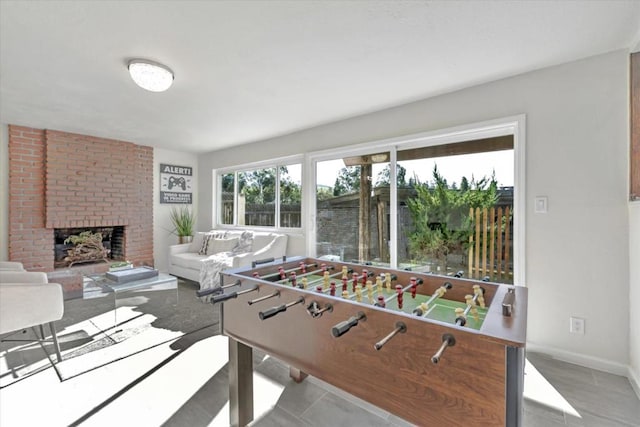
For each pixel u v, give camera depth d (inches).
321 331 47.6
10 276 97.9
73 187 161.8
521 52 78.3
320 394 70.7
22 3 57.8
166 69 84.7
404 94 106.0
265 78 92.7
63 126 148.3
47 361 85.1
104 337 101.1
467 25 66.5
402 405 39.6
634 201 72.1
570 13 62.3
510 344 31.8
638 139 71.4
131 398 69.0
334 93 105.3
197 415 63.6
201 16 62.6
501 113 94.4
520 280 91.4
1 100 111.2
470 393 34.6
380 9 60.8
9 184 145.5
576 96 83.0
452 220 108.7
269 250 150.3
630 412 63.7
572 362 83.4
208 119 135.6
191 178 219.6
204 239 188.5
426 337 37.5
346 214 139.9
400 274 67.6
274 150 169.8
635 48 72.0
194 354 89.7
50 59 80.0
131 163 184.2
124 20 63.7
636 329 72.4
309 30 68.1
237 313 61.2
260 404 67.0
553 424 60.4
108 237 189.9
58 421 61.4
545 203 87.6
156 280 123.2
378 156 127.7
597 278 80.7
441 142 110.3
